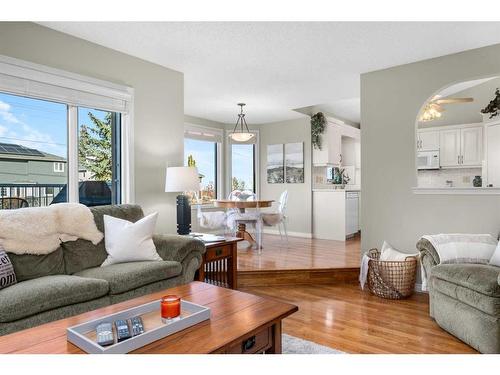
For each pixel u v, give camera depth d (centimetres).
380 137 390
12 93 266
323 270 405
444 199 351
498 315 215
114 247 274
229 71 396
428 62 358
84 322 158
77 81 304
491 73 324
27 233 238
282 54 345
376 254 387
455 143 577
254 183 723
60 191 306
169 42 318
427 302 334
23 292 193
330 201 630
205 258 323
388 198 385
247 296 196
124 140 347
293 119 673
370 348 233
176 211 393
